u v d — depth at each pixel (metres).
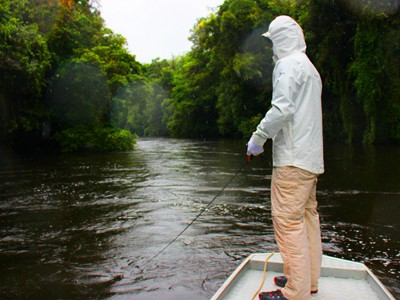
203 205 7.18
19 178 11.31
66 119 24.75
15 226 5.95
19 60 17.58
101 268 4.17
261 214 6.41
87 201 7.79
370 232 5.28
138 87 27.58
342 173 10.73
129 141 25.22
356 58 21.38
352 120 23.17
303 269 2.35
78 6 29.84
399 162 12.88
